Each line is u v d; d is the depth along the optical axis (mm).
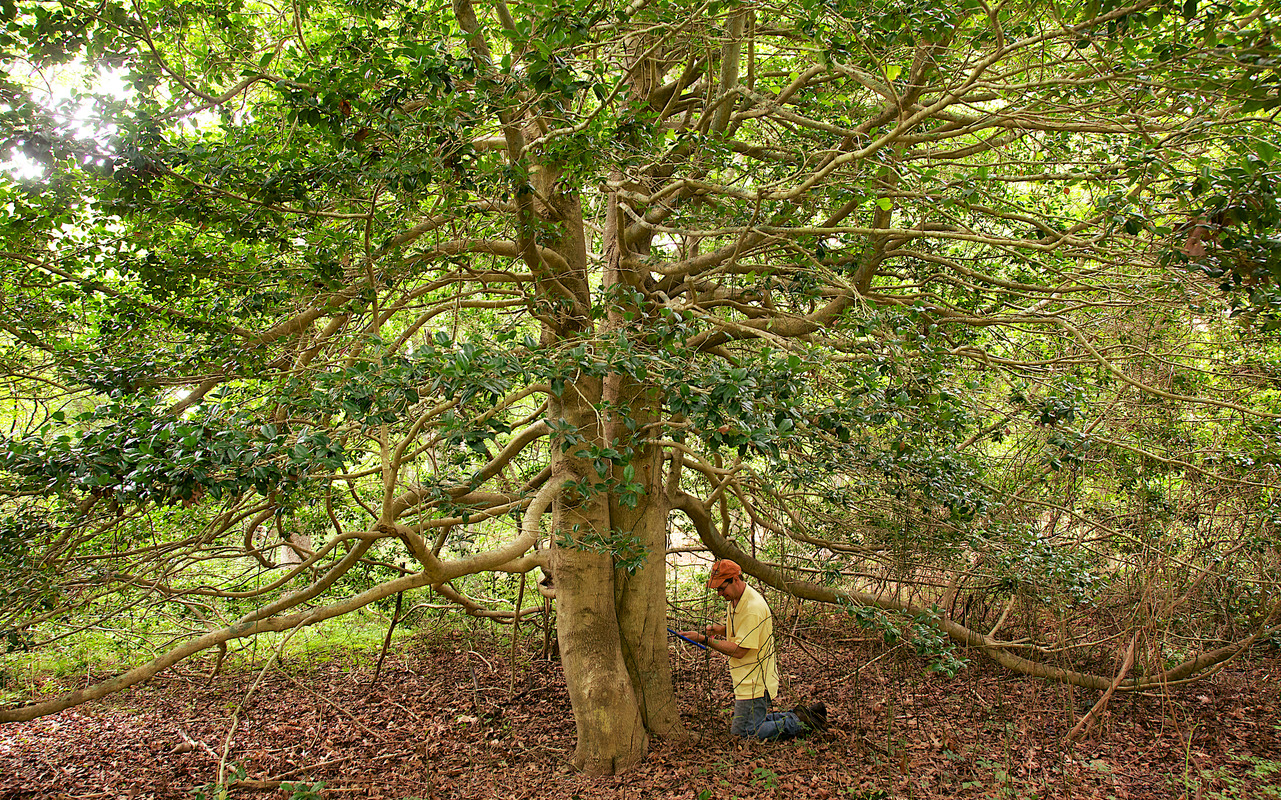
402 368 3764
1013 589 6367
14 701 7164
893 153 5027
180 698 7480
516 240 5449
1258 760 5430
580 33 4035
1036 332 6277
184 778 5664
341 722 6820
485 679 8008
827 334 5434
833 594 6691
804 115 6227
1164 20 4781
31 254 5277
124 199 4449
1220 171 3760
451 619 9422
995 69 5723
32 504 4398
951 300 7020
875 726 6188
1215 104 4641
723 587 5926
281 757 5977
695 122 7234
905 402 4332
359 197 4633
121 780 5621
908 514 6020
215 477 3477
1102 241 4703
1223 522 6613
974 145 5758
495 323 7598
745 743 5828
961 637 6562
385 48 4578
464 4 4465
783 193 4711
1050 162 5152
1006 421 5938
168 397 5004
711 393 3797
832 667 7629
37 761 5984
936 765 5410
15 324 5309
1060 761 5465
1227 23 4113
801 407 4051
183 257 5352
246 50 4996
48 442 3637
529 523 5617
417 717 6859
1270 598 6828
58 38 4359
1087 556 6883
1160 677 6117
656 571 6285
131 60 4586
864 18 4367
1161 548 6023
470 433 3561
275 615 5094
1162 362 5883
